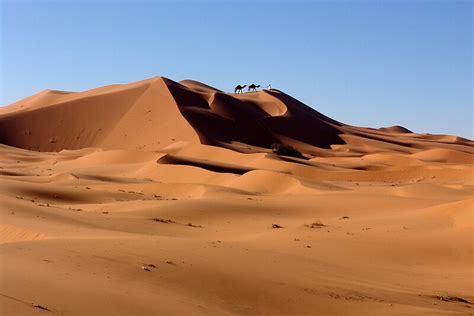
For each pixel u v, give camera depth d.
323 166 90.38
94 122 135.75
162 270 15.50
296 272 18.50
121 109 138.38
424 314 14.75
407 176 76.94
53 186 48.28
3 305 10.31
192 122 128.50
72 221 30.44
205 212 38.31
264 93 178.75
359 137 164.88
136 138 127.88
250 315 13.20
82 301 11.46
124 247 18.05
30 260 14.83
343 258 24.09
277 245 26.08
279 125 150.75
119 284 13.55
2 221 26.88
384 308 15.10
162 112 134.25
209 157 93.50
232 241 26.64
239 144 128.38
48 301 11.05
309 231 30.81
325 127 163.12
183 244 20.23
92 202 45.53
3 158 98.88
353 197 46.44
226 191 52.00
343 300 15.55
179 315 11.84
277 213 39.88
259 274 16.98
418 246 26.70
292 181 58.62
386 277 20.91
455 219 32.47
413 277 21.50
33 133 133.88
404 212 38.22
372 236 29.00
